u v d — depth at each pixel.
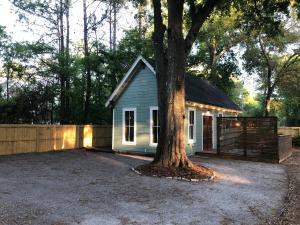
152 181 11.83
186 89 21.12
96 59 28.55
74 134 23.67
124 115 22.19
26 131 19.75
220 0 14.14
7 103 26.00
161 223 7.38
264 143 19.02
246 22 17.72
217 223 7.56
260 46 33.41
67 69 27.92
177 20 13.88
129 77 21.66
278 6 16.03
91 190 10.14
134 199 9.29
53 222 7.07
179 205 8.88
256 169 15.95
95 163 16.16
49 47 28.09
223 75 37.91
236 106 28.55
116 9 29.41
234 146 19.92
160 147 13.91
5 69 29.73
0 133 18.16
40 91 27.56
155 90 20.81
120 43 31.02
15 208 7.90
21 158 17.30
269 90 34.88
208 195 10.12
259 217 8.21
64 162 16.31
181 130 13.78
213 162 17.89
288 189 11.72
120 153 21.33
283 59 35.28
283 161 19.61
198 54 37.47
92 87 30.08
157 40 14.66
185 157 13.70
